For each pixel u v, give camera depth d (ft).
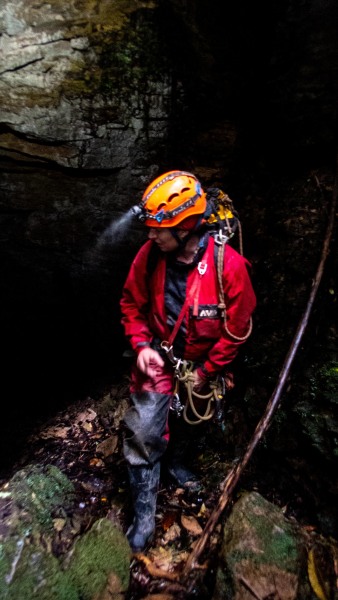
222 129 8.95
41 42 7.57
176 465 7.82
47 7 7.43
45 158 8.48
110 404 10.16
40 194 9.04
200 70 8.34
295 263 8.23
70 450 9.05
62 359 11.62
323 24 7.89
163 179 5.38
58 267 9.98
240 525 6.31
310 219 8.28
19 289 10.40
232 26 8.28
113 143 8.50
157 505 7.48
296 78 8.23
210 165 9.16
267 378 7.88
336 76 7.87
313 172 8.58
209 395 6.32
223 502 6.29
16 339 11.39
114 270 9.89
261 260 8.81
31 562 6.10
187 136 8.87
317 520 6.78
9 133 8.24
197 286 5.68
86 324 10.80
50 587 5.82
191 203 5.29
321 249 7.61
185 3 7.84
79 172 8.79
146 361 6.20
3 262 9.96
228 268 5.51
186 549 6.72
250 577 5.72
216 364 6.01
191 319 5.82
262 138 9.16
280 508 7.06
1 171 8.76
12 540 6.34
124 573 6.10
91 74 7.90
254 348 8.24
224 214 5.71
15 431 10.17
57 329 11.05
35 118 8.02
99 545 6.33
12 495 7.16
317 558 6.24
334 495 6.70
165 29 7.91
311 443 6.88
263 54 8.64
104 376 11.09
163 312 5.99
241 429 8.14
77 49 7.71
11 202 9.12
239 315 5.69
